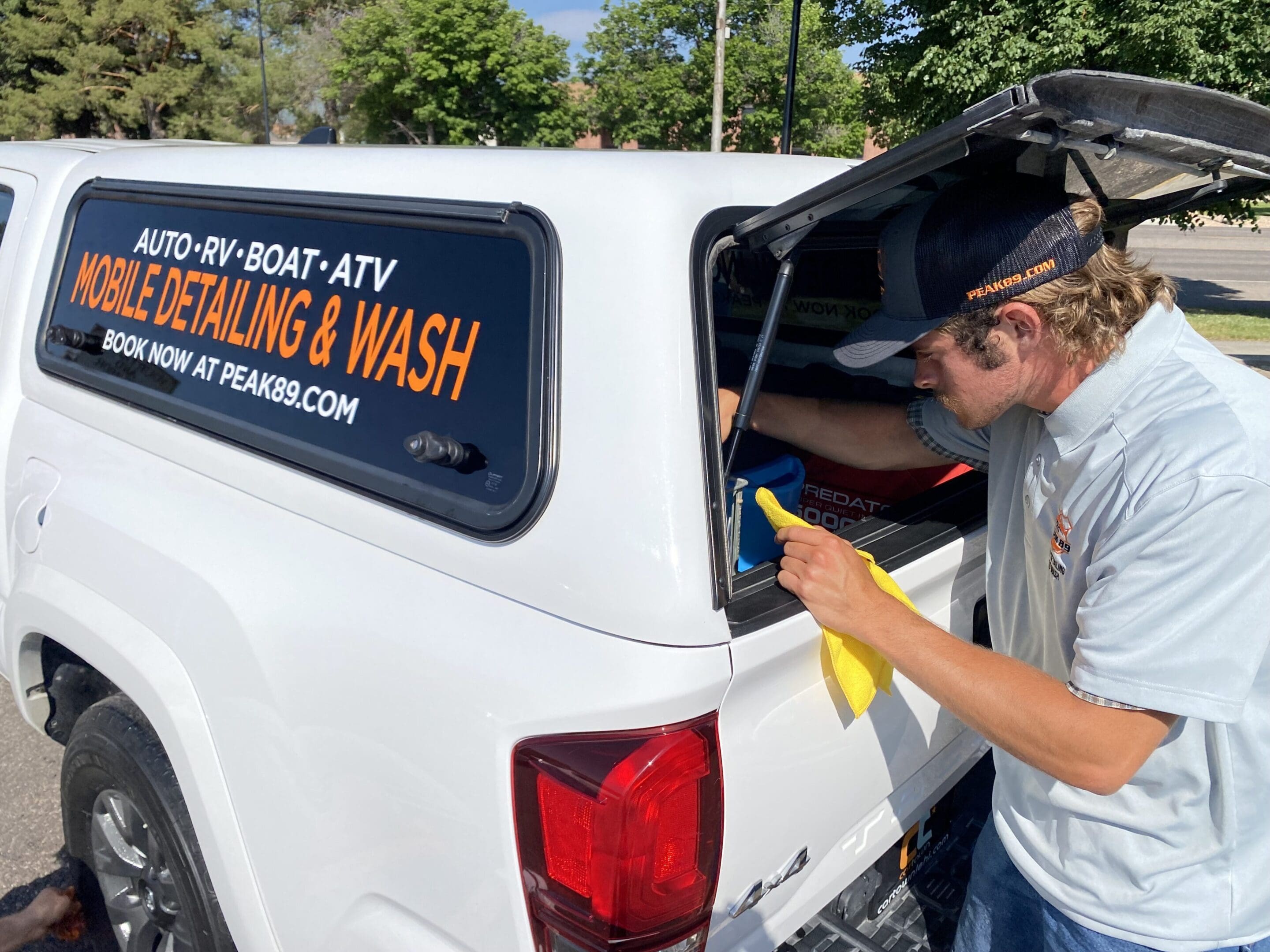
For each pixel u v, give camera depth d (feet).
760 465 7.75
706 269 4.51
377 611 5.06
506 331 4.79
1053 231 4.35
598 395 4.41
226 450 6.14
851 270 7.43
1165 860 4.87
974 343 4.61
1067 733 4.30
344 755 5.19
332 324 5.66
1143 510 4.26
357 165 5.89
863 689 5.01
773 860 5.01
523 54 100.73
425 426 5.07
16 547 7.86
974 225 4.42
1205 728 4.63
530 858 4.49
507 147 5.78
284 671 5.42
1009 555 5.63
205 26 127.13
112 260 7.55
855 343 4.91
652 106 93.86
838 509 8.07
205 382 6.42
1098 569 4.48
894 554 5.53
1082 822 5.07
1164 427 4.35
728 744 4.53
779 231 4.50
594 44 96.43
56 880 9.04
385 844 5.10
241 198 6.45
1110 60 35.65
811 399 6.97
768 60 87.97
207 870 6.14
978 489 6.66
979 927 6.07
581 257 4.53
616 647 4.27
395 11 103.55
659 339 4.34
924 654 4.54
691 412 4.35
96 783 6.93
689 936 4.53
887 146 45.85
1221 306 57.16
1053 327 4.45
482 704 4.58
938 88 40.50
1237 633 4.13
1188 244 99.91
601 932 4.31
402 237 5.40
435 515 4.90
